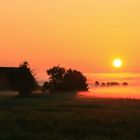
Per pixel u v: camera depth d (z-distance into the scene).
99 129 26.36
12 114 33.06
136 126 27.59
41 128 26.72
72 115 32.25
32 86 63.25
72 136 24.59
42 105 42.38
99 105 42.44
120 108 39.22
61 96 56.81
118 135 25.12
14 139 23.92
